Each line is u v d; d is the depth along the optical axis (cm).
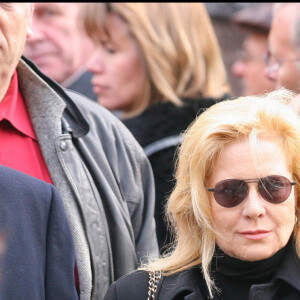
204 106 1209
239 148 827
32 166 946
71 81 1525
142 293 873
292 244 855
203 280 870
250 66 1484
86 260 937
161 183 1148
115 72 1255
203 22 1267
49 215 859
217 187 830
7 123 947
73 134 973
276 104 852
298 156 842
